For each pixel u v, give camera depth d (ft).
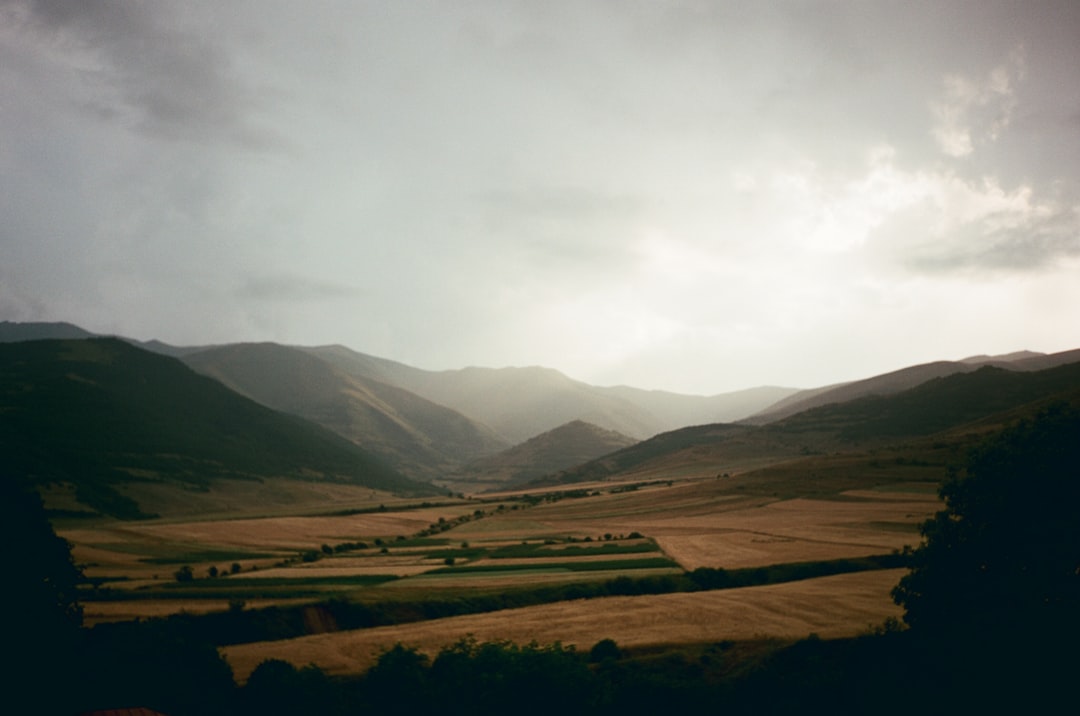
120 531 441.27
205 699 129.18
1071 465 113.80
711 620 181.37
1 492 144.36
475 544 402.31
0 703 110.32
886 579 227.81
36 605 129.18
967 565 119.44
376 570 306.76
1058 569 105.60
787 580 244.42
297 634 198.49
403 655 144.56
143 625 149.38
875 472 539.29
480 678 129.39
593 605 209.36
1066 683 84.79
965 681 92.94
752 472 630.33
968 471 126.82
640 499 579.48
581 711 120.06
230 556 375.04
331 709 131.03
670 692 120.47
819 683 111.65
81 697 116.88
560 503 620.08
